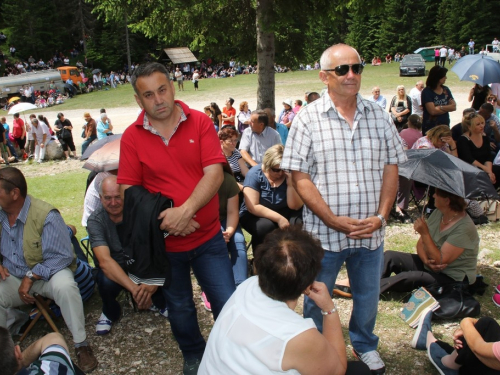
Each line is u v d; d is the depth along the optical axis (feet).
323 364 5.98
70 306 11.11
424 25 172.96
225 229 13.65
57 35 180.34
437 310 12.17
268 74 31.09
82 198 27.99
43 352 7.64
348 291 13.71
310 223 9.62
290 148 9.23
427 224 13.66
